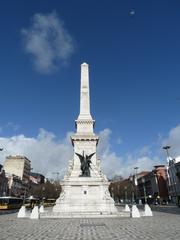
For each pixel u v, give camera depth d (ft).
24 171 478.18
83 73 185.47
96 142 159.43
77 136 159.02
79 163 152.97
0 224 85.56
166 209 191.72
